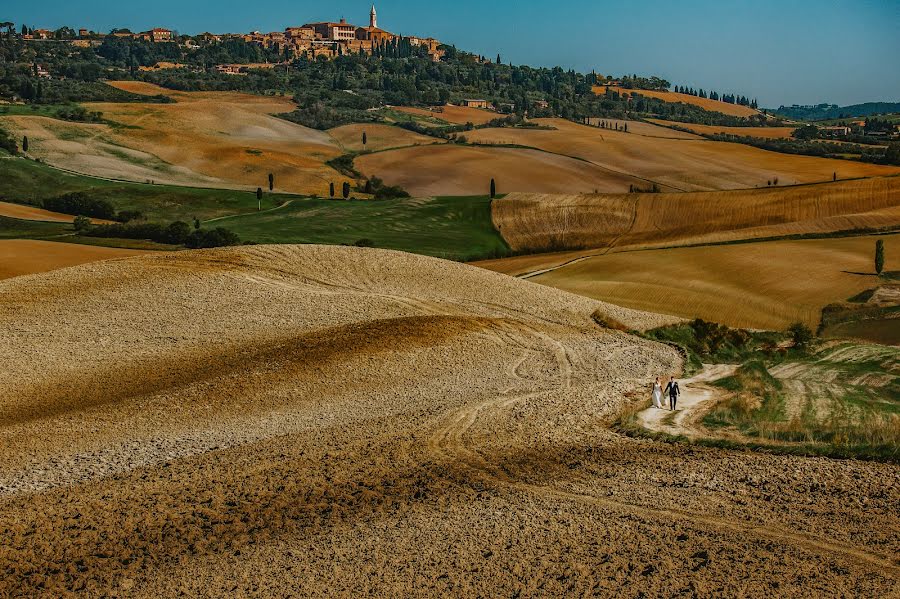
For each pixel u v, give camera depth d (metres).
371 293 64.31
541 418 35.50
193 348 50.34
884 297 77.88
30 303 58.47
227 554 22.36
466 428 34.00
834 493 24.00
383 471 28.30
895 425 31.56
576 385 43.81
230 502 25.98
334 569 21.23
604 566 20.61
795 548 20.86
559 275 90.19
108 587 20.97
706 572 19.95
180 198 160.12
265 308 59.03
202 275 65.75
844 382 45.00
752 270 87.94
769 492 24.50
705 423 33.78
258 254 72.25
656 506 24.03
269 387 42.72
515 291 67.38
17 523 24.81
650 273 88.56
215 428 36.41
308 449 31.64
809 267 88.62
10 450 33.28
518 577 20.38
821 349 56.03
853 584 19.05
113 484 28.33
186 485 27.70
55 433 35.72
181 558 22.27
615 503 24.44
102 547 23.08
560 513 23.86
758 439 30.36
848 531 21.62
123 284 63.06
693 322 61.19
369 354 48.22
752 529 22.09
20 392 42.69
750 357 54.22
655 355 51.81
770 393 40.16
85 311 57.19
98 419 37.97
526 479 26.97
